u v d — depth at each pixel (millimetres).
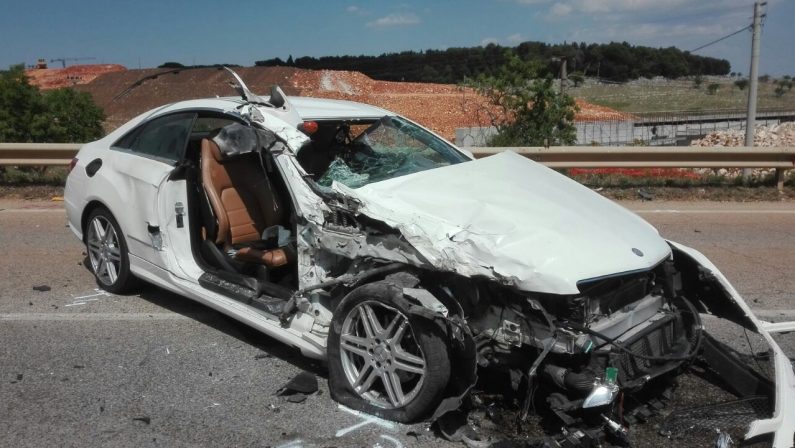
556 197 4246
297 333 4070
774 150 10641
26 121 15961
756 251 7336
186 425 3633
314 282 4020
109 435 3521
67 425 3613
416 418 3578
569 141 15195
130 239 5266
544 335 3354
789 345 4773
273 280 4727
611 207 4402
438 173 4457
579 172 11867
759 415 3607
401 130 5289
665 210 9625
